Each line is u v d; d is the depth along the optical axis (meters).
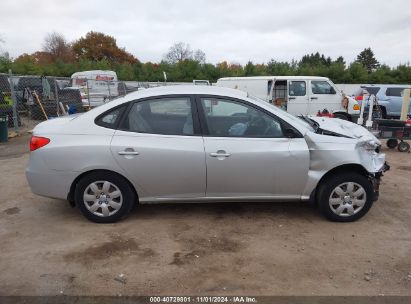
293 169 4.20
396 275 3.27
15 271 3.32
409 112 14.99
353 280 3.19
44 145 4.17
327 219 4.46
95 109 4.31
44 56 63.19
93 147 4.11
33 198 5.29
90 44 62.75
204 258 3.56
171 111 4.24
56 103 13.96
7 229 4.22
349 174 4.29
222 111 4.26
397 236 4.05
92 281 3.17
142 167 4.14
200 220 4.46
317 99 12.66
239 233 4.11
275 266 3.42
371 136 4.65
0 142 10.12
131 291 3.04
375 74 38.22
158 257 3.58
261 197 4.32
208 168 4.15
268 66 40.16
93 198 4.28
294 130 4.21
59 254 3.63
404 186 5.88
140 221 4.42
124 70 40.38
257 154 4.14
